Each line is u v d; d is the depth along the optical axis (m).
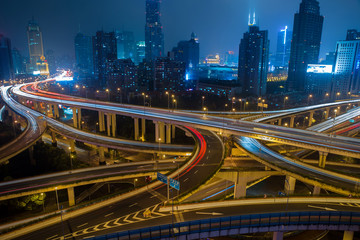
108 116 188.62
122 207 72.88
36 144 152.50
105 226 64.06
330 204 74.00
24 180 96.94
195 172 93.94
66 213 69.81
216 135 137.50
